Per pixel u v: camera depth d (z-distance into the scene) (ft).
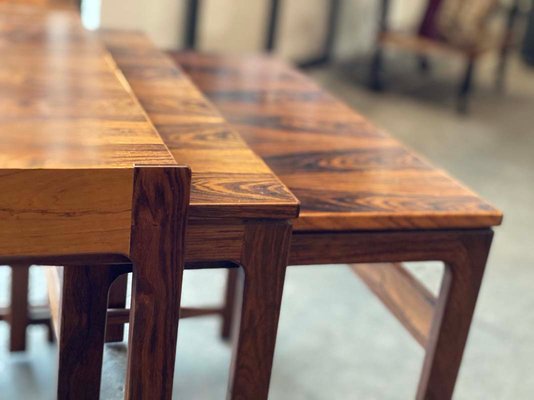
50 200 2.39
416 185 3.67
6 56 3.92
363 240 3.28
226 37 12.59
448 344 3.61
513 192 10.21
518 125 13.75
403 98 14.48
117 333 3.01
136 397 2.76
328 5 15.81
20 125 2.81
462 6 13.78
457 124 13.24
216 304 5.86
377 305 6.82
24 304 5.22
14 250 2.42
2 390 4.98
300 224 3.15
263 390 3.12
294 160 3.85
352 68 16.22
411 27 15.14
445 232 3.39
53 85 3.46
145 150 2.63
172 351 2.73
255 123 4.42
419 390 3.74
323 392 5.48
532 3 18.93
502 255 8.19
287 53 14.74
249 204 2.76
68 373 3.02
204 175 2.99
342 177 3.67
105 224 2.47
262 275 2.90
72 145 2.62
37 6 5.75
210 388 5.22
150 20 10.54
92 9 9.61
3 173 2.32
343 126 4.55
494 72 17.66
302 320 6.40
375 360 5.98
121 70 4.52
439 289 3.57
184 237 2.56
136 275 2.57
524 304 7.19
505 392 5.78
